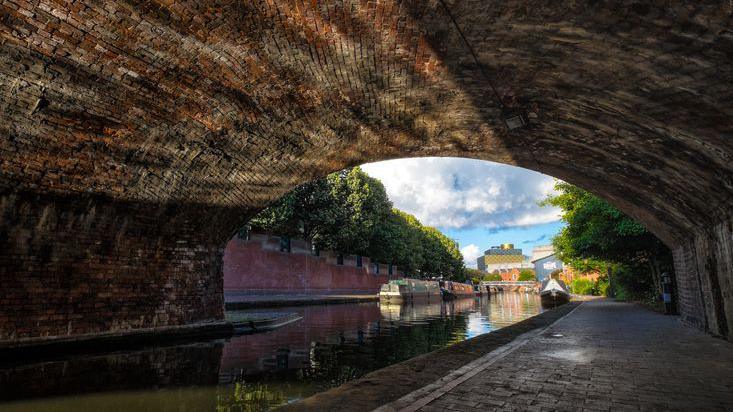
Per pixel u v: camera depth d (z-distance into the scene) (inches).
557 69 229.3
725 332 333.4
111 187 339.6
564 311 732.0
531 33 202.8
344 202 1430.9
